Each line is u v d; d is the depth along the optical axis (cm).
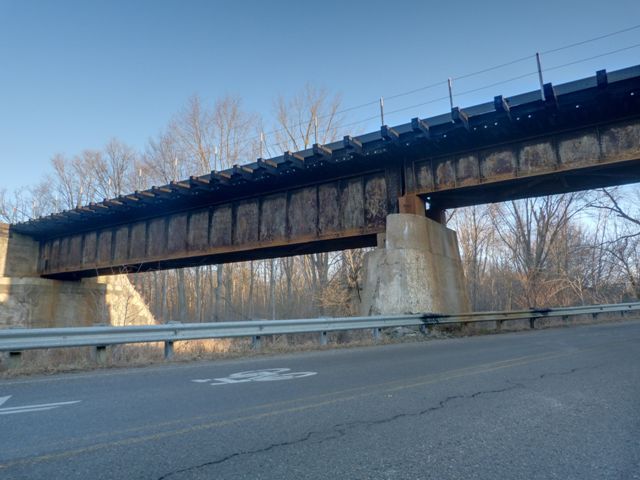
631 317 2514
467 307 1923
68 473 342
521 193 1853
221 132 3700
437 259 1814
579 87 1423
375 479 328
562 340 1298
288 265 3597
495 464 357
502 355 984
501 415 496
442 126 1648
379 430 446
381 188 1912
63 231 3058
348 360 973
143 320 3550
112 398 608
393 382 691
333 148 1869
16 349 856
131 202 2398
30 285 3067
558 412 507
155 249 2545
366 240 2058
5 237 3078
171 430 451
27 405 570
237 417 498
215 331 1113
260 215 2197
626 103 1460
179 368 898
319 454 380
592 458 370
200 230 2384
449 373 764
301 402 567
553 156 1590
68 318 3216
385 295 1641
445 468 349
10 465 358
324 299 2591
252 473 340
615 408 523
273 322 1209
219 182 2083
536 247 3500
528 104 1500
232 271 4144
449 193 1839
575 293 3556
